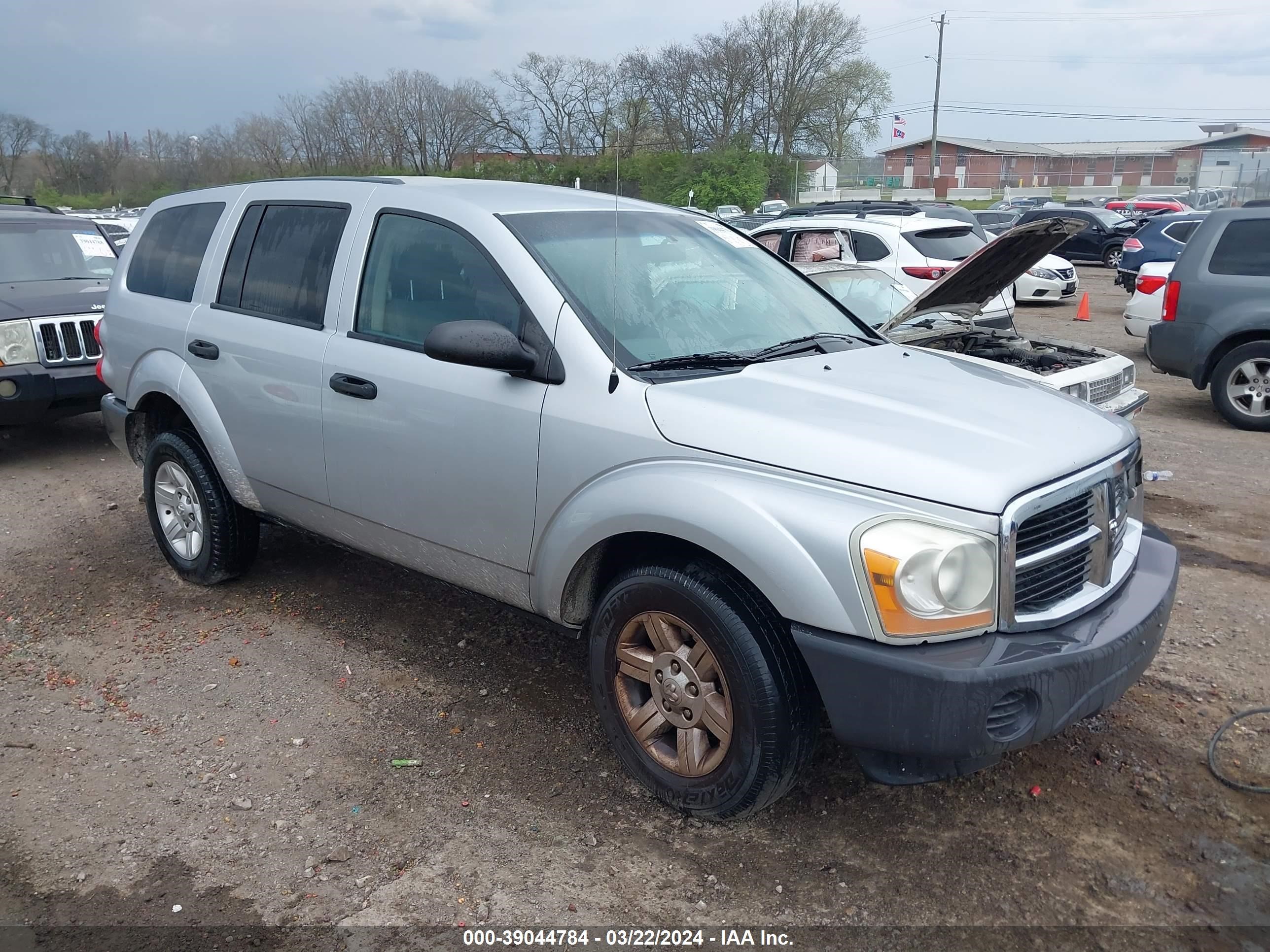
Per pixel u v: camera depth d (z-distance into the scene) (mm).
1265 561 5336
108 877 2930
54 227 8969
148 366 4879
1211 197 36656
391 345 3762
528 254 3439
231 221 4621
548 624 3561
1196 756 3508
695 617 2951
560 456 3203
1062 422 3125
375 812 3232
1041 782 3357
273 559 5461
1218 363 8664
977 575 2600
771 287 4051
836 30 49156
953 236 11344
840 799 3283
